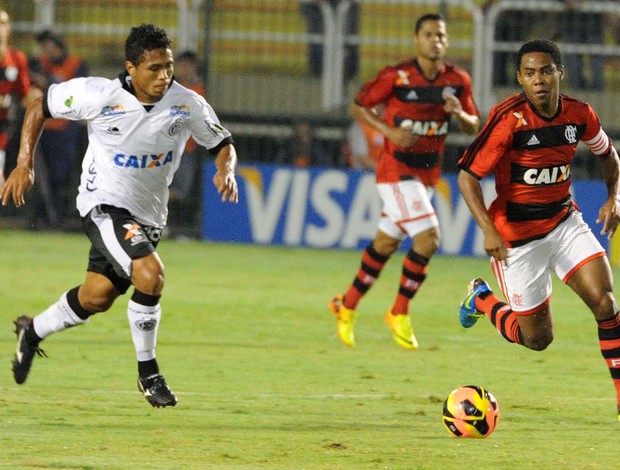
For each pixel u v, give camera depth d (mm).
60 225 60938
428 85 34188
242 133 60625
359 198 57719
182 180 59688
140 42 21422
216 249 56781
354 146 58000
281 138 60531
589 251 22781
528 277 23453
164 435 20812
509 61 61625
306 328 36250
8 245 55188
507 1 61156
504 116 22188
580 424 22781
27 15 65750
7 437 20156
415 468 18625
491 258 24297
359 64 62750
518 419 23219
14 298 39938
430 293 45219
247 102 62000
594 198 56031
